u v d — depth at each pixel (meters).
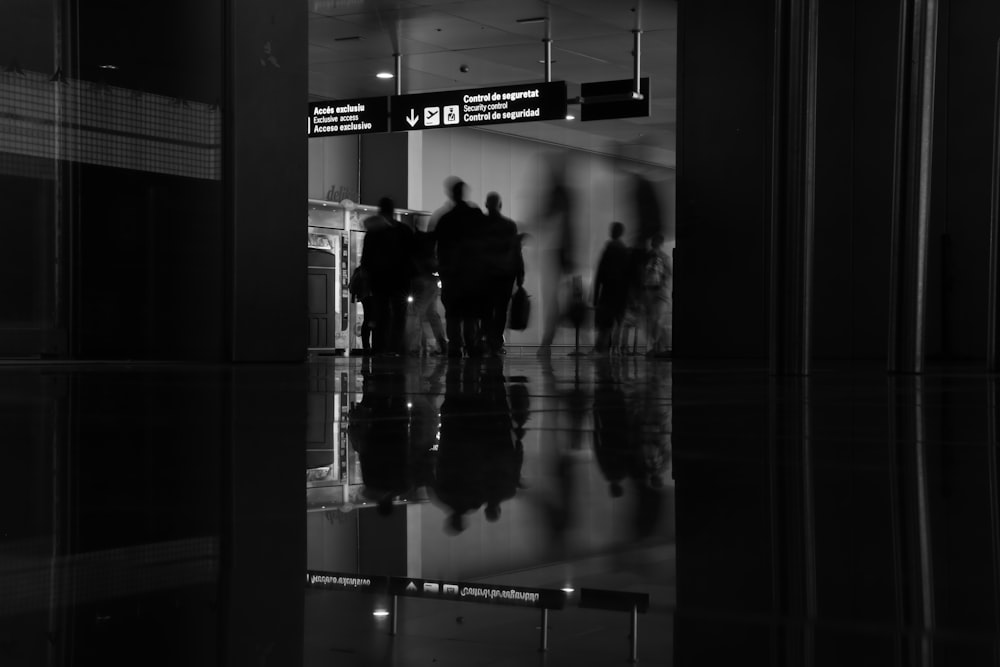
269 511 1.09
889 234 10.66
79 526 0.99
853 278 10.80
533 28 15.43
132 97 7.22
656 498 1.18
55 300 7.38
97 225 7.26
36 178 7.27
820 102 10.94
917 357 5.66
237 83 6.96
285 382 4.51
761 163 11.20
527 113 14.39
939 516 1.04
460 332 12.06
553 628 0.61
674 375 5.88
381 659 0.55
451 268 11.86
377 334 13.37
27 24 7.18
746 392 3.88
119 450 1.71
